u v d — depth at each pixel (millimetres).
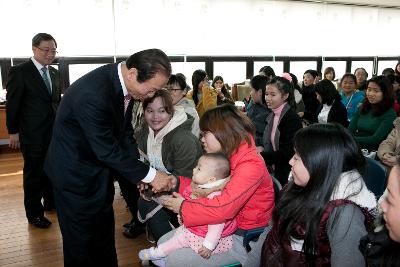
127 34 5488
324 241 1021
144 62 1451
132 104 1728
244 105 4887
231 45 6273
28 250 2461
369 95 2826
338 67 7359
